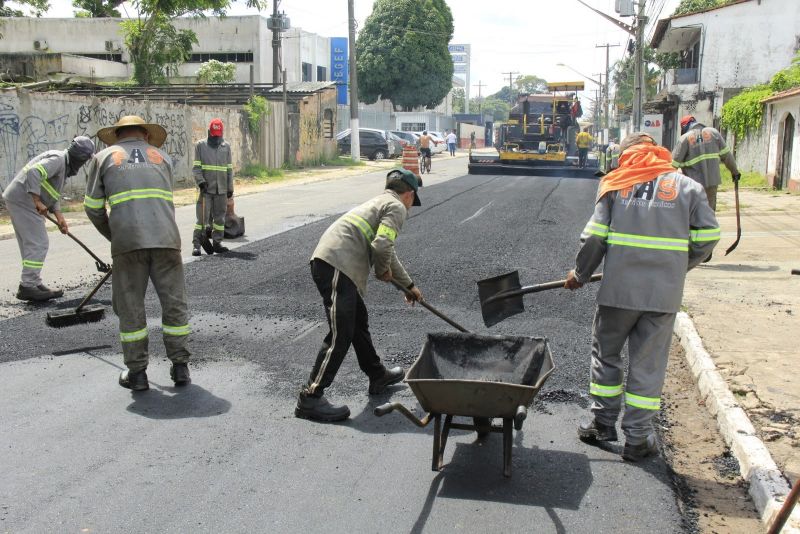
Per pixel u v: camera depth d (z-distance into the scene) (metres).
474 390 3.56
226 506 3.48
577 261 4.12
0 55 34.06
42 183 6.89
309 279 8.27
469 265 8.91
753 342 5.82
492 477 3.80
